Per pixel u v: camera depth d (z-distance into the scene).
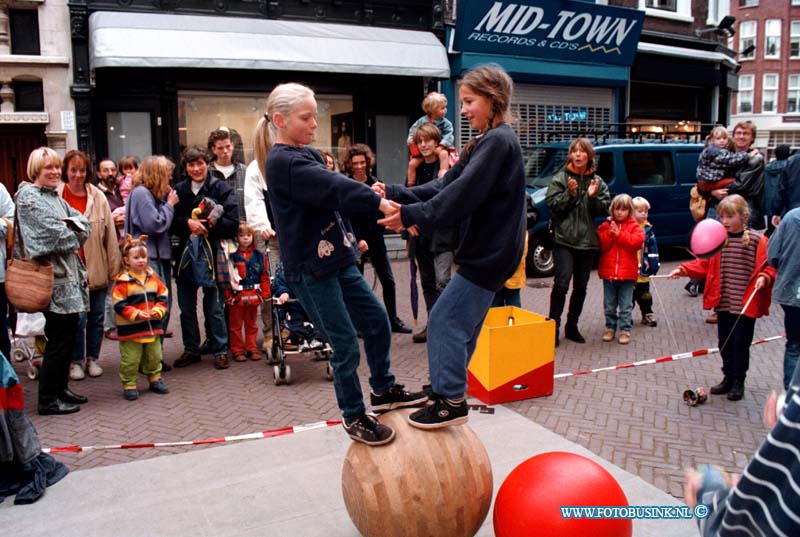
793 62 36.28
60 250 4.71
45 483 3.76
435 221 2.68
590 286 9.78
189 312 6.13
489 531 3.30
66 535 3.30
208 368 6.12
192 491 3.73
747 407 5.00
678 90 18.44
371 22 12.91
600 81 16.00
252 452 4.21
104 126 11.05
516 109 15.28
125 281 5.20
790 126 36.12
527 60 14.66
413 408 3.06
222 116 11.89
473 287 2.85
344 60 11.84
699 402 5.01
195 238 5.88
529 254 10.30
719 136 8.38
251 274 6.11
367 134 13.10
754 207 8.19
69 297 4.86
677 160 11.30
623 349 6.62
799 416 1.28
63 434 4.62
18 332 5.60
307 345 5.62
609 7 14.91
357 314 3.02
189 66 10.62
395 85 13.31
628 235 6.57
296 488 3.74
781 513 1.29
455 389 2.82
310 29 11.95
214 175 6.28
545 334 5.14
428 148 6.33
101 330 5.93
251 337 6.38
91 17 10.56
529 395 5.16
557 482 2.57
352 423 2.91
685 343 6.86
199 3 11.36
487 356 4.98
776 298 4.61
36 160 4.75
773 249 4.59
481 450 2.97
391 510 2.74
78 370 5.80
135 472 3.96
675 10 17.91
